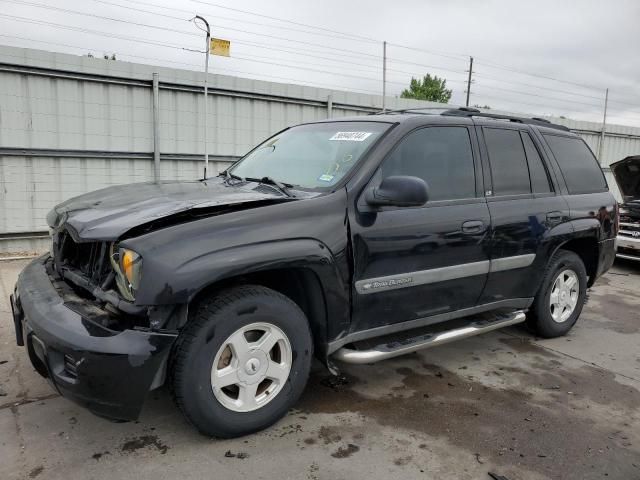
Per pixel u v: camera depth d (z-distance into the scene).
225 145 10.04
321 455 2.76
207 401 2.66
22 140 8.04
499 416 3.28
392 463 2.72
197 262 2.49
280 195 3.10
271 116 10.52
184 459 2.67
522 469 2.71
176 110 9.38
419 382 3.75
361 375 3.83
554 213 4.31
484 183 3.83
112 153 8.84
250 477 2.55
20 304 2.94
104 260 2.69
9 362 3.76
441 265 3.49
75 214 2.93
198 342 2.59
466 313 3.83
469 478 2.62
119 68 8.64
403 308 3.38
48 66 8.01
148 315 2.48
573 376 3.99
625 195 9.03
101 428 2.93
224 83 9.77
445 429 3.09
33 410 3.11
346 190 3.10
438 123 3.64
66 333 2.45
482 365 4.13
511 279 4.05
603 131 17.81
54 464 2.59
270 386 2.92
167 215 2.60
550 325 4.66
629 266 8.95
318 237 2.90
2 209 8.07
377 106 11.99
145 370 2.44
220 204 2.78
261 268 2.67
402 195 2.95
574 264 4.71
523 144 4.25
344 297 3.06
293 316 2.90
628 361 4.36
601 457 2.87
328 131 3.80
